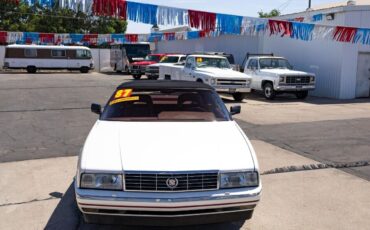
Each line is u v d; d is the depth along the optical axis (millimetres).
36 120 11117
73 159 7176
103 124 5012
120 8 8602
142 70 29969
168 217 3746
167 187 3773
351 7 17750
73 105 14203
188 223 3809
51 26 43062
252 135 9414
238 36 25266
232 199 3830
